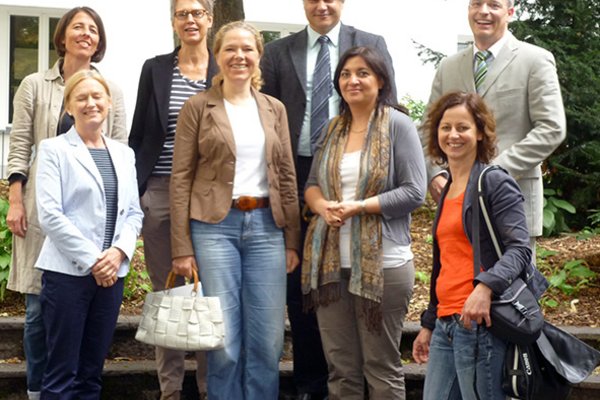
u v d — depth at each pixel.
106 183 4.38
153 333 4.38
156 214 4.83
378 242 4.34
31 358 4.82
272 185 4.50
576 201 7.61
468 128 3.80
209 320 4.34
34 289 4.75
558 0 7.59
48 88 4.89
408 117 4.52
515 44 4.97
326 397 5.00
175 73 4.93
